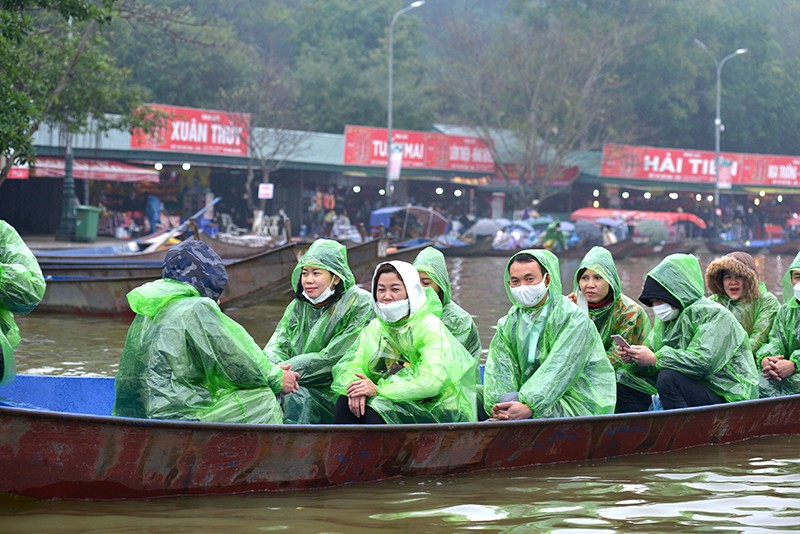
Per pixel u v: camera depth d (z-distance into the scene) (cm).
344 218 5066
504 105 5750
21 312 823
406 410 771
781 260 4581
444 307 923
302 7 7588
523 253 812
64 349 1416
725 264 1015
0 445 640
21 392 862
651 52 6488
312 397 855
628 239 4444
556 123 5584
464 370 783
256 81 5556
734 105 6906
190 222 2181
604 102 5744
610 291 900
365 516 660
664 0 6544
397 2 7294
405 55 7125
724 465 816
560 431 795
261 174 5053
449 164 5331
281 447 704
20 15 2042
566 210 6069
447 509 679
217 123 4512
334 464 725
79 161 4172
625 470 793
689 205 6278
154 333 708
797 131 7244
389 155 4881
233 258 2853
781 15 8438
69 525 628
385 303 770
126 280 1803
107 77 3034
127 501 681
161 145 4347
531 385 792
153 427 666
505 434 774
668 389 891
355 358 809
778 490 738
